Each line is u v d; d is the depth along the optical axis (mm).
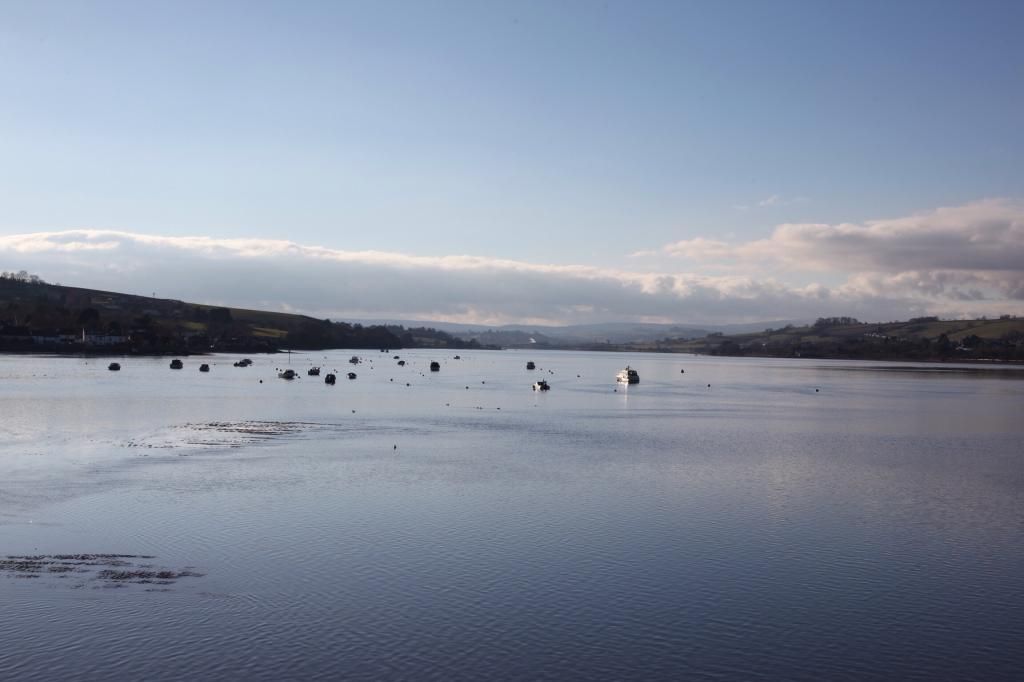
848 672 34688
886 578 46188
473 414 138625
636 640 37156
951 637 38281
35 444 86938
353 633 37062
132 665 33438
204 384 191500
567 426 121500
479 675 33438
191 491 64000
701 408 160000
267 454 84375
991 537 55188
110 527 52531
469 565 46906
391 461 82188
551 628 38156
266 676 32844
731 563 48312
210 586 42344
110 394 154875
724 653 36094
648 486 71312
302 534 52438
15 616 37719
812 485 73438
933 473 81375
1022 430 123062
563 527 55812
